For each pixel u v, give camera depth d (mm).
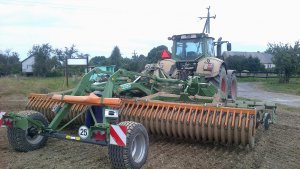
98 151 6648
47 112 8109
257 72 51062
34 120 6402
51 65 46219
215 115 6801
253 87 33812
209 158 6504
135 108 7395
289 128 10289
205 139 7004
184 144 7387
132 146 5578
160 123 7117
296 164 6520
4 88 18438
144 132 5820
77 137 5848
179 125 6980
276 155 7070
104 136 5453
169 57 11930
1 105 13344
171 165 5984
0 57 59625
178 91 8539
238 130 6570
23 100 15211
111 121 5965
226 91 11492
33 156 6215
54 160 6020
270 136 8945
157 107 7262
